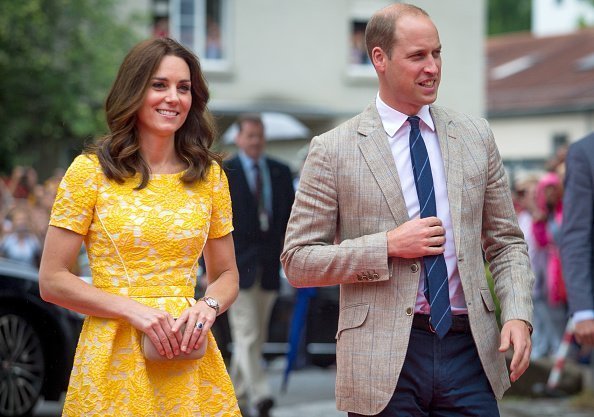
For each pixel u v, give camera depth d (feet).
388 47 39.24
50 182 112.98
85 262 80.12
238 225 77.41
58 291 36.47
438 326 38.27
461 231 38.86
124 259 36.65
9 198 116.26
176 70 37.40
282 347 101.91
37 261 108.99
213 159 38.60
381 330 38.68
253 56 220.64
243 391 78.64
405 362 38.58
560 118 338.95
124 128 37.32
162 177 37.50
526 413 81.10
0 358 75.97
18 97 183.42
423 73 38.96
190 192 37.76
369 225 39.14
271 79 221.87
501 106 350.02
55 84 182.91
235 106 219.20
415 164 39.32
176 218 37.04
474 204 39.34
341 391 39.40
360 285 39.14
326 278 39.06
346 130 39.96
